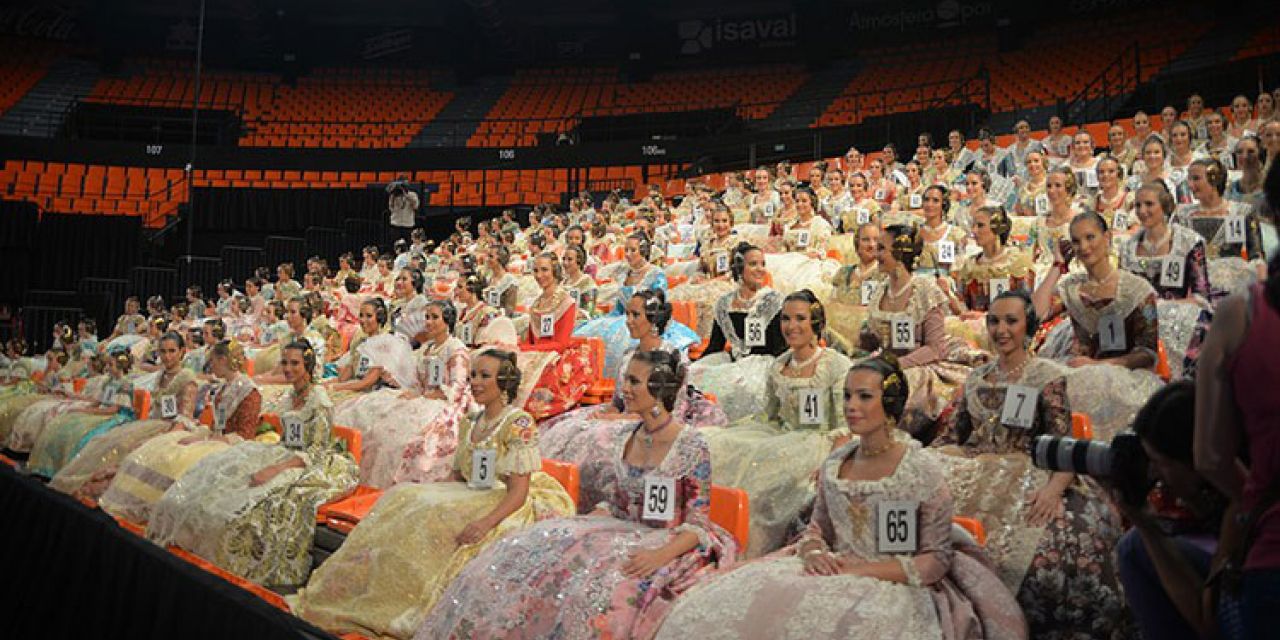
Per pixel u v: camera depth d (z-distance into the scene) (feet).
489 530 15.57
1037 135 54.65
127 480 23.43
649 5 102.89
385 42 107.45
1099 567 12.80
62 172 80.23
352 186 85.15
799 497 16.43
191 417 26.81
